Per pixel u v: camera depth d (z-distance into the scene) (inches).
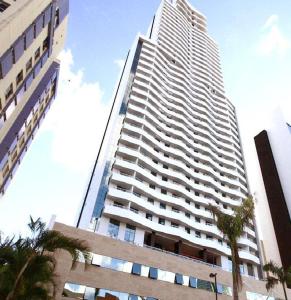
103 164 2240.4
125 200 2044.8
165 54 3718.0
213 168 3093.0
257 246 2677.2
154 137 2726.4
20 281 554.6
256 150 3656.5
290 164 3120.1
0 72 1131.9
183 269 1601.9
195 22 5132.9
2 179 1578.5
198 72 4124.0
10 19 1101.1
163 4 4596.5
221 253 2317.9
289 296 1932.8
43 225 625.3
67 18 1777.8
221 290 1657.2
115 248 1439.5
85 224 1909.4
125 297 1320.1
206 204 2600.9
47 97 2033.7
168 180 2524.6
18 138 1628.9
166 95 3169.3
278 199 3075.8
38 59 1510.8
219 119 3772.1
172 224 2247.8
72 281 1218.6
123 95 2768.2
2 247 588.7
